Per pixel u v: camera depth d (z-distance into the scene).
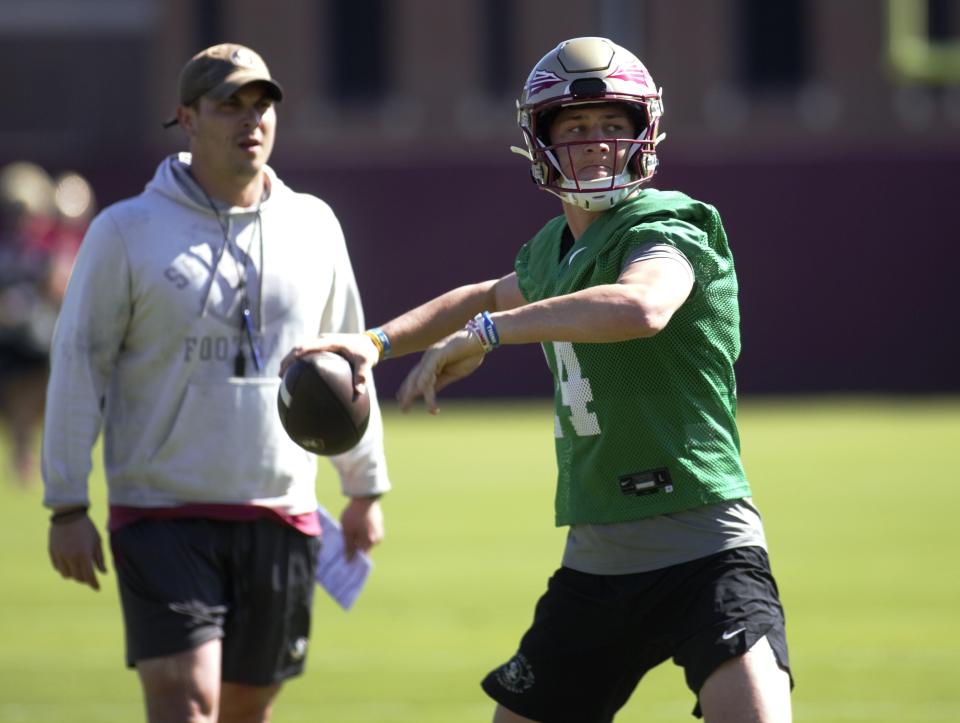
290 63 116.50
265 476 17.48
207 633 16.94
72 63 124.75
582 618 14.76
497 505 47.88
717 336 14.54
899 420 73.50
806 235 85.12
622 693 15.07
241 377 17.47
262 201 17.84
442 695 24.48
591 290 13.17
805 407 81.00
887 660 26.62
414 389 13.23
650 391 14.49
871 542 39.72
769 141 113.75
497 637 28.88
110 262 17.28
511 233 85.75
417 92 116.44
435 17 116.19
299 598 17.89
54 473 17.20
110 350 17.42
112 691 24.86
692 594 14.29
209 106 17.47
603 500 14.66
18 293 51.47
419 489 52.09
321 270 18.14
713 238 14.62
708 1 113.44
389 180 85.88
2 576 35.94
